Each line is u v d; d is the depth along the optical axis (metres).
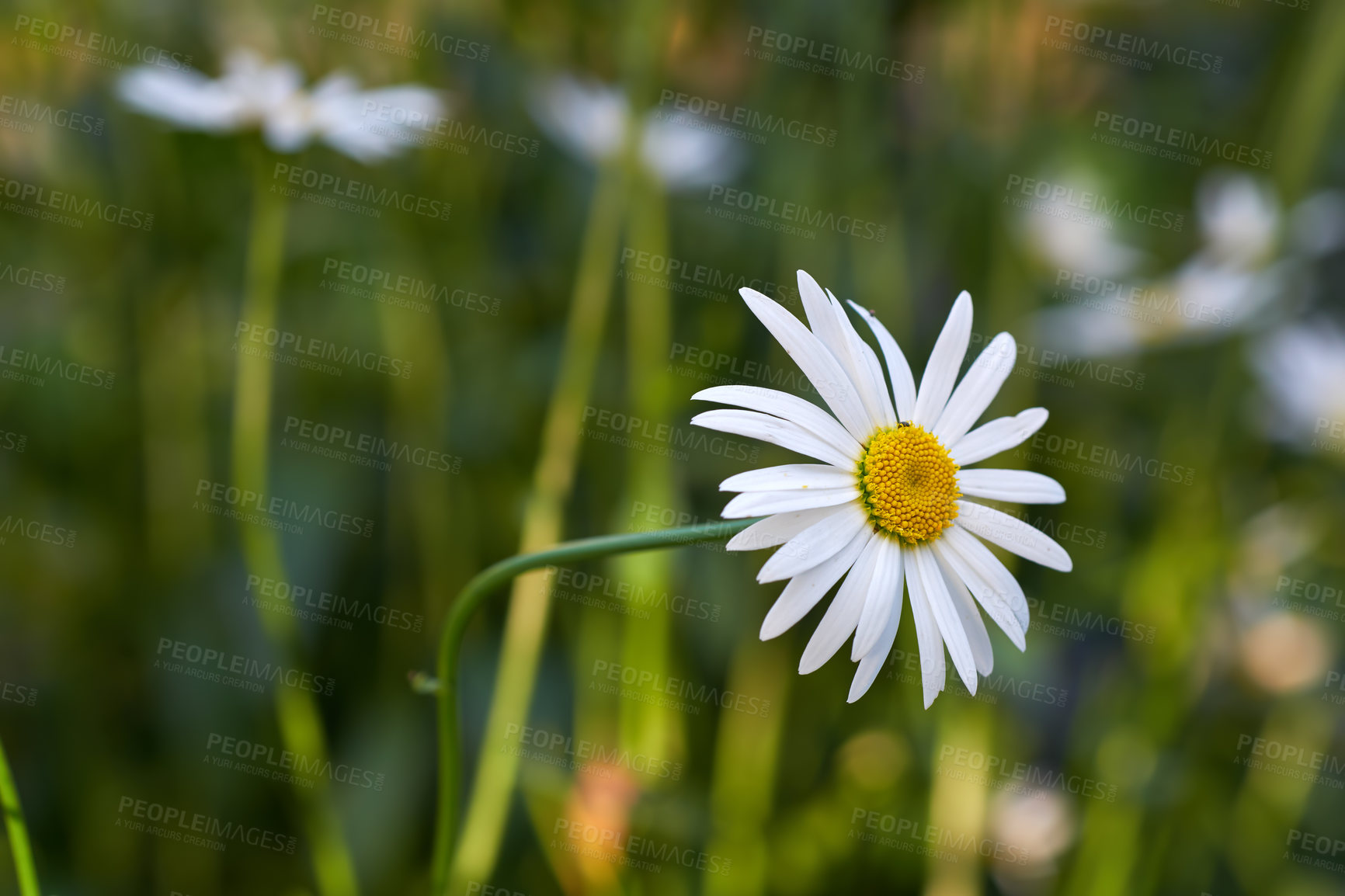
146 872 0.60
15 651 0.61
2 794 0.49
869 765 0.61
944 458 0.48
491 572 0.48
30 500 0.62
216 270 0.64
